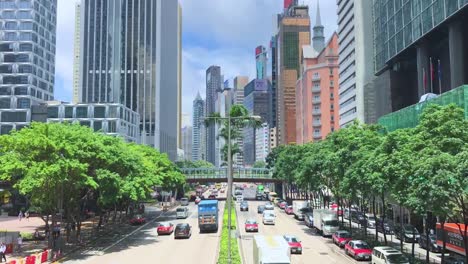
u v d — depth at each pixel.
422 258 41.69
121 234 62.16
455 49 67.94
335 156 50.81
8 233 47.88
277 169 109.56
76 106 128.88
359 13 119.00
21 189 41.91
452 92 53.69
